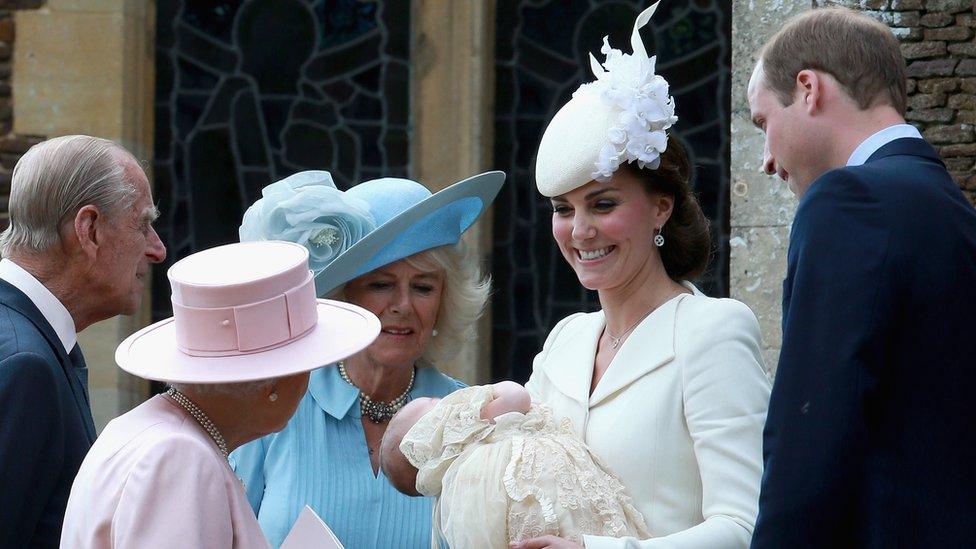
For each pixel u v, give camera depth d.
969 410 8.58
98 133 21.67
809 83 9.37
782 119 9.48
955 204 8.88
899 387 8.55
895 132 9.28
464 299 13.43
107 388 21.59
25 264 11.41
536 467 10.41
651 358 10.87
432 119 22.83
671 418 10.63
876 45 9.41
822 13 9.61
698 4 22.75
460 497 10.53
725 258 22.44
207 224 22.94
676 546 9.82
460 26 22.64
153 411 9.46
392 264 12.95
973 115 17.41
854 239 8.58
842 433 8.25
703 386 10.51
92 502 8.88
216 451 9.34
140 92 22.28
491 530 10.33
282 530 12.16
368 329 9.90
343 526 12.38
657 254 11.52
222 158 23.03
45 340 11.08
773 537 8.35
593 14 23.11
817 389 8.37
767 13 17.88
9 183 21.28
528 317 22.88
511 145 23.03
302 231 13.02
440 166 22.78
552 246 22.98
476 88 22.58
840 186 8.77
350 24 23.33
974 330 8.66
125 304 11.70
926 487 8.45
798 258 8.73
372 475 12.73
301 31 23.30
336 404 12.88
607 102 11.08
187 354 9.58
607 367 11.30
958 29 17.45
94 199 11.39
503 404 11.02
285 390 9.66
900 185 8.77
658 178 11.22
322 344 9.69
